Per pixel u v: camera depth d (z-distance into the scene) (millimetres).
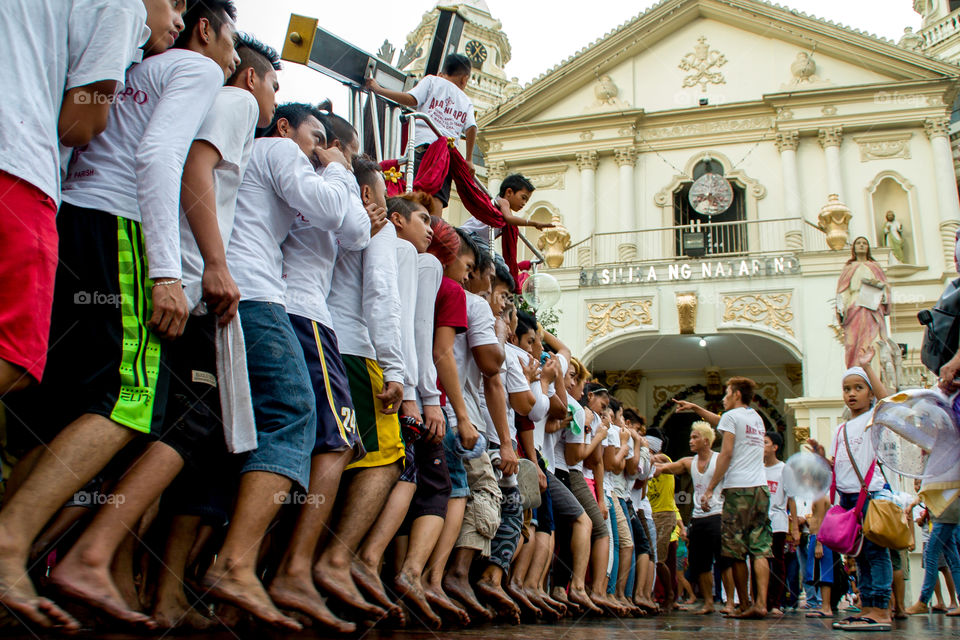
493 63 25719
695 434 7039
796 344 15938
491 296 4012
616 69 21766
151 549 2311
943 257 18750
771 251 17625
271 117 2605
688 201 20516
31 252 1621
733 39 21266
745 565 5949
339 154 2705
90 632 1687
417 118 5727
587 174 20812
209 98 2098
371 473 2523
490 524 3371
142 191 1903
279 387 2154
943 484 3504
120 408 1763
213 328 2041
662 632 3338
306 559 2229
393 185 4844
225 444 2020
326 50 5164
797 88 20281
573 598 4664
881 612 4078
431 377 3014
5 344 1562
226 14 2367
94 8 1844
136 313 1852
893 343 13062
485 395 3641
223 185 2176
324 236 2568
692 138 20781
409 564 2811
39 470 1655
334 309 2725
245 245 2285
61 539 2049
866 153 19828
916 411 3502
